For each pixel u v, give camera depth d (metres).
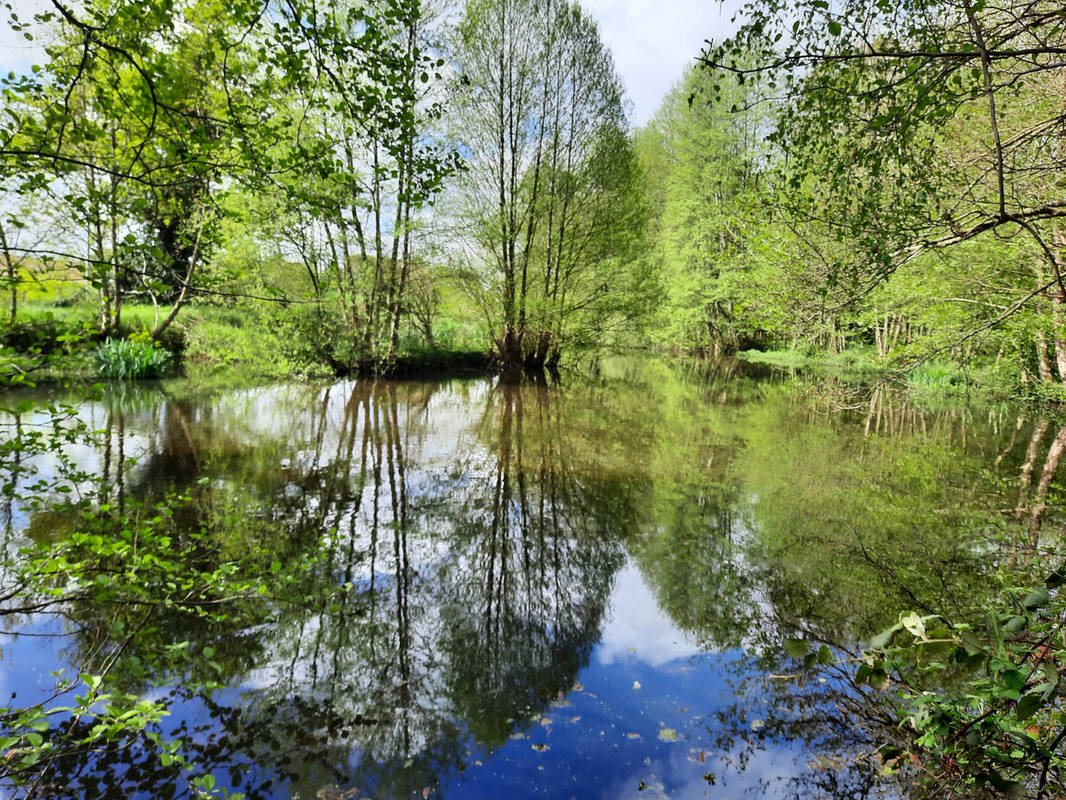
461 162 3.78
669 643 3.68
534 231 16.83
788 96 3.17
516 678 3.34
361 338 16.03
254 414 10.56
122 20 2.64
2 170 2.51
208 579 3.00
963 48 2.89
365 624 3.85
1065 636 1.55
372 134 3.53
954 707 1.76
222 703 3.00
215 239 3.48
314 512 5.73
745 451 8.66
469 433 9.82
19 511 5.13
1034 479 6.97
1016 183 4.17
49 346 2.76
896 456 8.31
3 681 2.96
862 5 2.83
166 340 15.31
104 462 6.99
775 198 4.62
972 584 4.07
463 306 18.42
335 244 13.60
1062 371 10.11
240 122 3.17
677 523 5.74
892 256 3.73
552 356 20.73
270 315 13.77
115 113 2.91
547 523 5.77
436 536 5.38
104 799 2.35
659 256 25.80
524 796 2.47
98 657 3.19
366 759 2.67
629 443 9.20
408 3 3.26
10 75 2.61
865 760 2.56
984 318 7.61
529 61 15.84
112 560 3.89
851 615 3.82
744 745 2.75
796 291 4.71
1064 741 1.87
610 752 2.72
